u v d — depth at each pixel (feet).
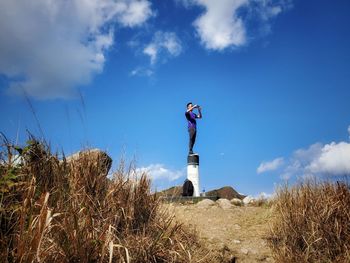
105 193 14.52
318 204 18.31
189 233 16.37
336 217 17.69
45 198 9.98
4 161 12.71
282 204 19.75
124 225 13.96
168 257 13.00
